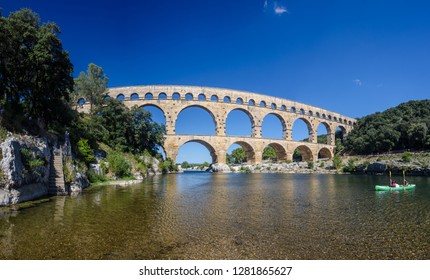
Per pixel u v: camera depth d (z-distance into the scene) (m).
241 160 154.75
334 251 10.82
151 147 76.56
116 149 56.84
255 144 95.19
